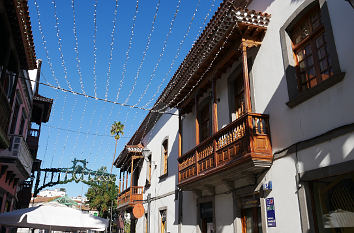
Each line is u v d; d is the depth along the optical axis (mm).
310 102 6098
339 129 5223
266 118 7258
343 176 5242
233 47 8367
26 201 19359
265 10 8164
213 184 9258
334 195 5375
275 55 7465
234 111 9203
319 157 5617
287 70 6957
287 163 6410
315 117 5922
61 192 68750
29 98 15367
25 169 13680
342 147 5152
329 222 5418
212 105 10289
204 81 10367
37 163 20750
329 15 5848
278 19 7535
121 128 35781
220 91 10086
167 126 15914
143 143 21234
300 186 5918
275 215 6523
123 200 21000
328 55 6094
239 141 7340
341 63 5438
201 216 10641
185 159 10859
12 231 15992
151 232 16172
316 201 5711
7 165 11844
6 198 13680
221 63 9164
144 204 18312
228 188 8594
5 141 8938
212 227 9906
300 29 6988
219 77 9930
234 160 7359
